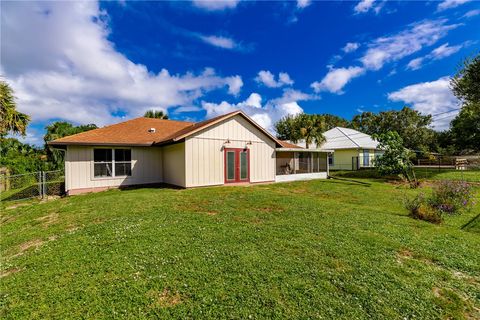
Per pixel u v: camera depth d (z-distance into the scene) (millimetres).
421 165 30312
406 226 6000
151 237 4824
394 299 2887
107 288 3059
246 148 14656
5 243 4965
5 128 10203
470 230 6309
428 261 4023
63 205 8500
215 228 5461
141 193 10398
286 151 18016
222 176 13531
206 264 3678
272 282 3195
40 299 2873
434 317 2615
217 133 13359
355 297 2914
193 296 2898
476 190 12445
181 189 11938
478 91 18031
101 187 12766
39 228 5867
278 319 2514
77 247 4379
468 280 3453
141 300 2809
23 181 15219
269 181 15953
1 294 3002
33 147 24094
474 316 2668
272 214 6863
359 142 27594
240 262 3742
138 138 14312
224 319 2506
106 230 5293
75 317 2551
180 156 12719
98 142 12219
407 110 40500
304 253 4121
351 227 5672
